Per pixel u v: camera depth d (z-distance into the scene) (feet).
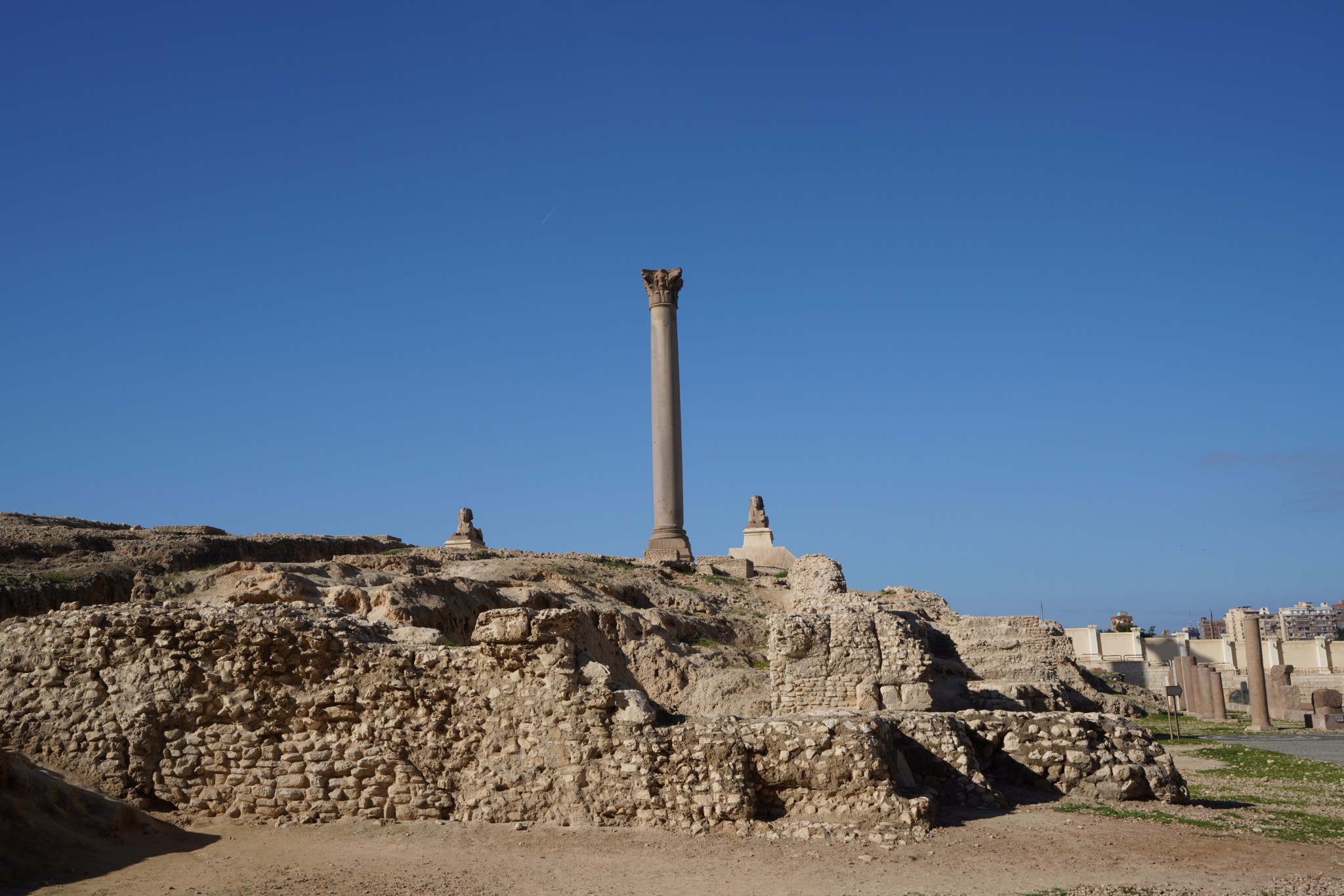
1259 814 66.08
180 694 55.62
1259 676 150.30
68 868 44.52
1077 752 67.21
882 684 87.86
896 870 49.21
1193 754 109.40
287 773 55.21
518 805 55.62
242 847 50.03
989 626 156.76
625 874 47.96
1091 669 200.64
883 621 89.30
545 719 57.00
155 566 110.32
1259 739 131.54
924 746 64.39
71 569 101.50
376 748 56.13
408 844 51.70
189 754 54.90
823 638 88.99
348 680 57.26
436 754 56.65
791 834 54.39
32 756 54.19
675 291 198.29
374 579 107.24
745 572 186.39
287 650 56.90
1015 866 50.31
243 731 55.47
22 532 115.85
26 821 45.50
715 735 56.90
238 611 58.23
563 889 45.73
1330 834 59.82
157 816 53.01
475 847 51.60
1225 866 51.42
